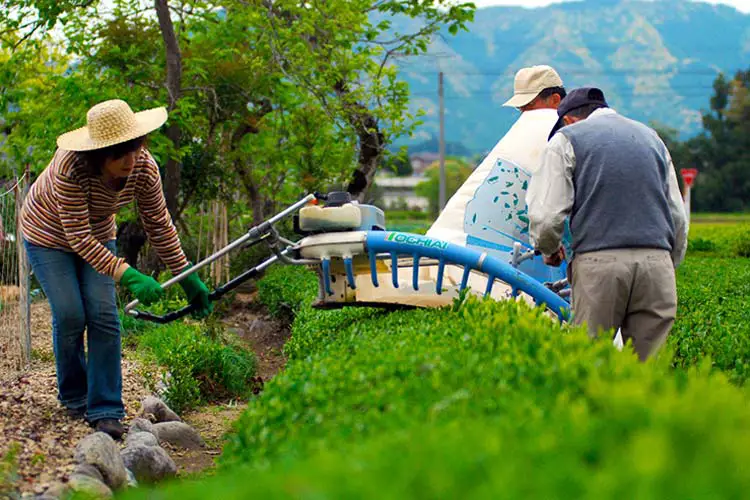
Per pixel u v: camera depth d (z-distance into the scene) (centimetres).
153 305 1196
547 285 729
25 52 1458
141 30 1509
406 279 727
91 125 588
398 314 712
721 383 362
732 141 7250
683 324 756
